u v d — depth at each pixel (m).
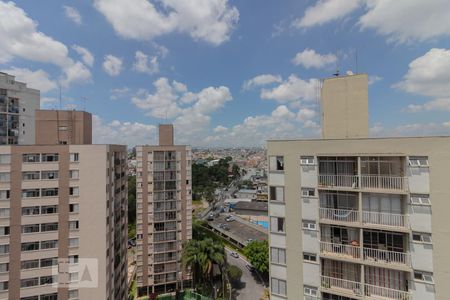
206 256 55.81
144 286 63.75
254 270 74.31
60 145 35.69
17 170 33.88
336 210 21.64
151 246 64.25
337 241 21.84
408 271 18.77
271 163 24.06
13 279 33.41
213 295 59.41
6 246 33.34
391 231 19.69
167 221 65.12
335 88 24.97
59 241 35.25
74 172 36.00
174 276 65.38
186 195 66.94
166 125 68.69
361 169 21.30
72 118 41.09
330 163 22.56
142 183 64.06
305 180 22.67
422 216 18.56
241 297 61.72
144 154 64.25
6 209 33.41
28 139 94.00
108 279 38.31
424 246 18.42
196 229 93.56
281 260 23.52
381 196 20.53
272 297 23.81
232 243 93.25
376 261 19.97
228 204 148.25
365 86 23.70
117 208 44.66
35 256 34.31
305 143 22.75
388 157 20.33
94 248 36.31
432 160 18.44
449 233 17.80
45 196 34.91
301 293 22.55
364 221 20.58
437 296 17.94
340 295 20.89
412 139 19.08
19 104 91.31
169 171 65.56
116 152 43.97
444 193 18.03
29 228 34.16
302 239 22.62
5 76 87.44
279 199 23.67
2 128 86.50
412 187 18.94
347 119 24.34
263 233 94.50
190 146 68.00
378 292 20.08
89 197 36.31
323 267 22.22
